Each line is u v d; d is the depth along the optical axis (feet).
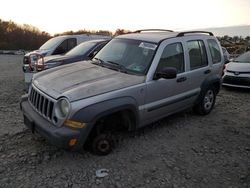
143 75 15.48
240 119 21.15
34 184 11.98
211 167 13.93
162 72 15.44
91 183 12.18
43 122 13.34
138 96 14.79
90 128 12.91
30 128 14.08
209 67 20.33
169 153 15.14
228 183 12.66
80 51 28.84
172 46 17.35
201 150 15.66
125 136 16.94
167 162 14.17
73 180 12.34
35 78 16.11
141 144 16.03
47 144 15.43
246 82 29.86
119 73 15.62
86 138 12.96
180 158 14.66
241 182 12.76
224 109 23.63
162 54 16.44
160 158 14.55
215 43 21.72
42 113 13.74
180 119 20.42
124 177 12.70
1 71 44.39
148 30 21.47
